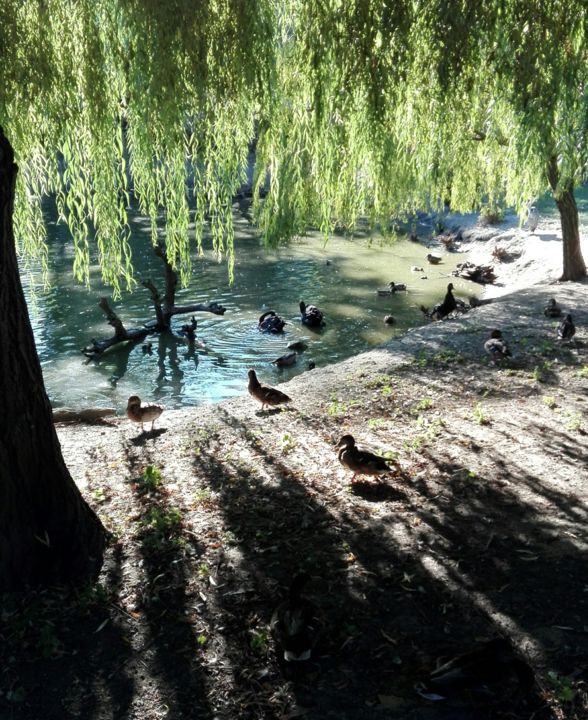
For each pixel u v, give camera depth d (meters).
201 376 18.59
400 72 9.27
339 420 12.01
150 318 23.00
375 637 5.94
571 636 5.86
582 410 11.64
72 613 6.36
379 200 11.32
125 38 9.00
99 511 8.37
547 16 8.84
